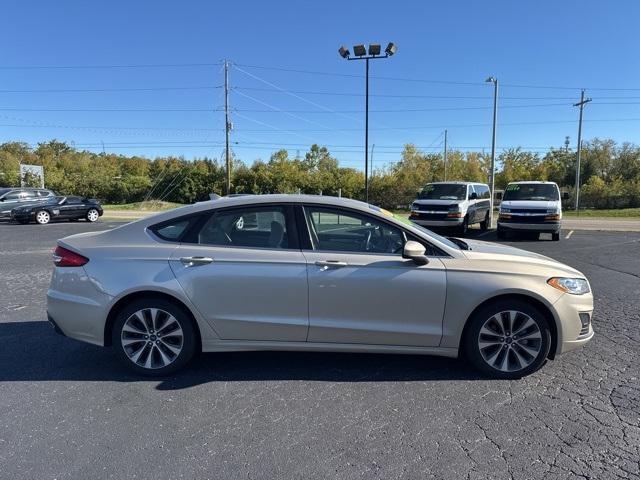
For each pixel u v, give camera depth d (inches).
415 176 2111.2
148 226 172.7
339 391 158.9
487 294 161.9
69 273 168.7
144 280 163.9
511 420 139.0
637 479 111.0
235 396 155.3
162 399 153.1
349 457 120.4
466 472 114.1
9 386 163.0
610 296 296.7
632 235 730.2
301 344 166.2
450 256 165.5
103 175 2554.1
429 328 164.2
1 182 2544.3
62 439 128.9
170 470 115.0
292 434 131.6
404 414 142.9
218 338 166.6
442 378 169.2
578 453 122.0
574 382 165.6
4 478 111.5
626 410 145.2
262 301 164.1
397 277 161.9
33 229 800.3
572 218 1258.0
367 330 163.5
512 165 2674.7
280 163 2655.0
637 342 207.2
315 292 162.9
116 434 131.5
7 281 342.6
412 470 114.9
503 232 681.6
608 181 2635.3
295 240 167.2
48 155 3358.8
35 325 233.6
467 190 762.2
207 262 164.6
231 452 122.7
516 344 167.0
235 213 170.9
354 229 168.6
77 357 190.2
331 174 2413.9
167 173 2503.7
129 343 168.2
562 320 164.7
